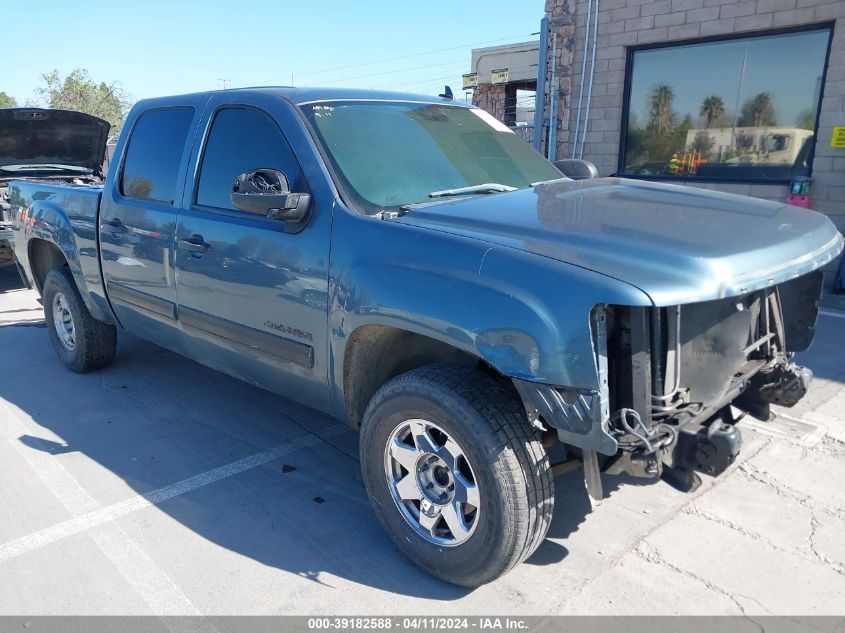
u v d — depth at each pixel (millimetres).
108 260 4590
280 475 3861
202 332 3902
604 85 10156
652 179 9898
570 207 3023
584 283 2293
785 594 2795
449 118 3996
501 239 2641
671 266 2320
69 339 5582
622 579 2904
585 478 2584
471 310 2506
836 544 3113
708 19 8898
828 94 8086
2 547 3199
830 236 2975
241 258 3465
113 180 4574
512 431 2576
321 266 3076
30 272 5887
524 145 4289
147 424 4551
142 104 4500
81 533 3303
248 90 3736
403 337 3045
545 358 2340
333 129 3389
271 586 2906
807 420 4371
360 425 3301
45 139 8062
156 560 3088
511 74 17391
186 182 3930
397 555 3115
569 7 10219
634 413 2365
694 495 3543
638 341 2340
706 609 2715
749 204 3213
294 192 3264
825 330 6379
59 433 4422
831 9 7887
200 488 3719
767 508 3416
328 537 3254
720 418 2785
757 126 8914
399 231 2852
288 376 3455
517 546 2611
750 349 2922
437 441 2836
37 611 2770
